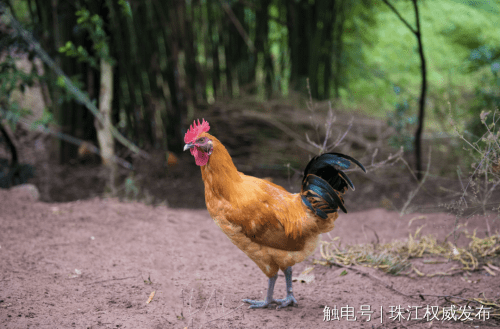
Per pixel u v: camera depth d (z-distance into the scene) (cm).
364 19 984
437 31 1162
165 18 708
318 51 803
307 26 807
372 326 286
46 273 350
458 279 361
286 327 281
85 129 712
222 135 753
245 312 302
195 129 287
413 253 413
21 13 738
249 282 361
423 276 371
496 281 351
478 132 639
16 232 443
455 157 694
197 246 441
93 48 598
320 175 306
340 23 862
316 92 815
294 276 376
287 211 287
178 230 488
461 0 1240
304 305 318
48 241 425
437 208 550
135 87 707
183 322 280
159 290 329
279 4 845
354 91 1025
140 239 450
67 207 548
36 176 667
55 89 657
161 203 602
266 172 740
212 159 283
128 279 348
